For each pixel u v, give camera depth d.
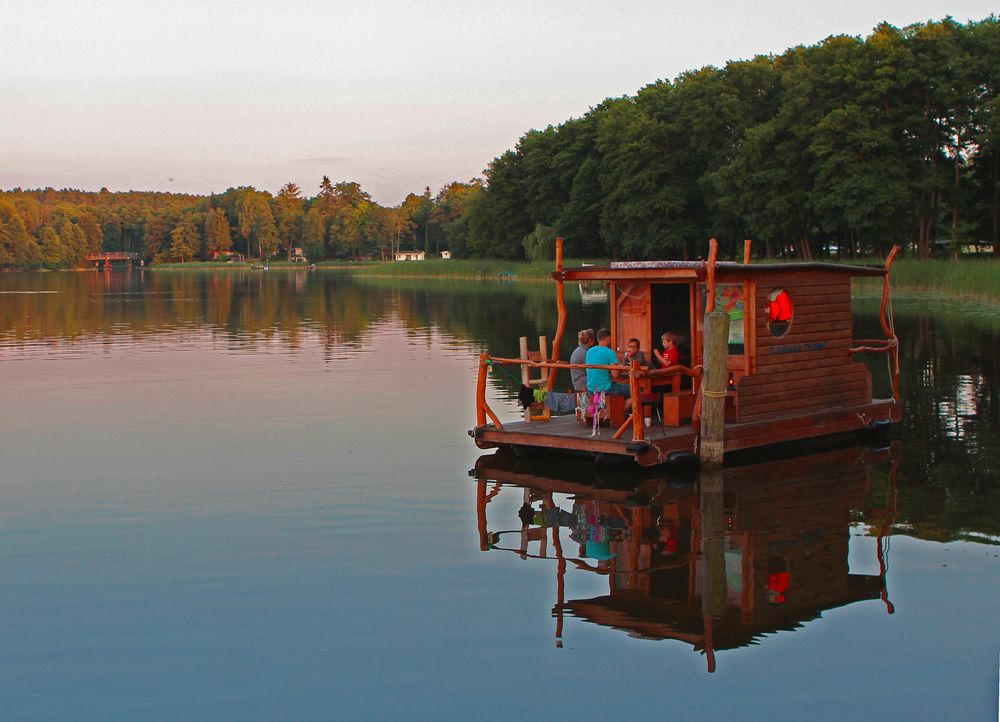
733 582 9.04
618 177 85.38
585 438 13.69
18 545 10.35
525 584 9.03
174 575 9.35
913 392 20.28
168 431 16.83
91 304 59.44
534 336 34.44
